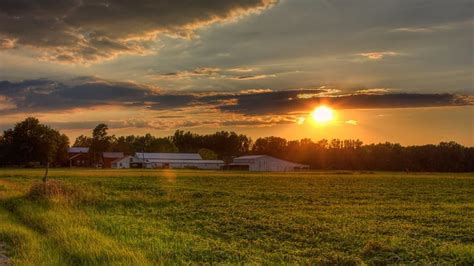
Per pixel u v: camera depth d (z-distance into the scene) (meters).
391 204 35.69
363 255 16.81
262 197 41.19
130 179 70.81
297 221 25.09
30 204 31.08
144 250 16.72
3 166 160.38
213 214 28.39
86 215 26.92
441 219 26.41
